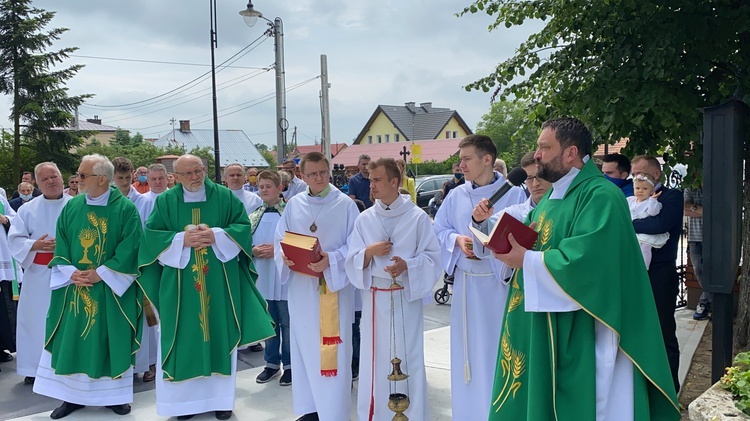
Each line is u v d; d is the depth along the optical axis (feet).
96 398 15.60
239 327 15.47
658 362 8.92
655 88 14.90
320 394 14.12
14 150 90.43
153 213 15.49
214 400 15.31
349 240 13.91
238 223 15.80
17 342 18.85
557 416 9.03
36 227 18.52
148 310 16.62
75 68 93.25
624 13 15.79
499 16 18.70
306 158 14.60
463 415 13.32
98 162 15.71
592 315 8.59
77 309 15.56
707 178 12.49
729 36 15.29
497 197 11.97
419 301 13.38
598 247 8.59
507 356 9.99
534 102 18.19
